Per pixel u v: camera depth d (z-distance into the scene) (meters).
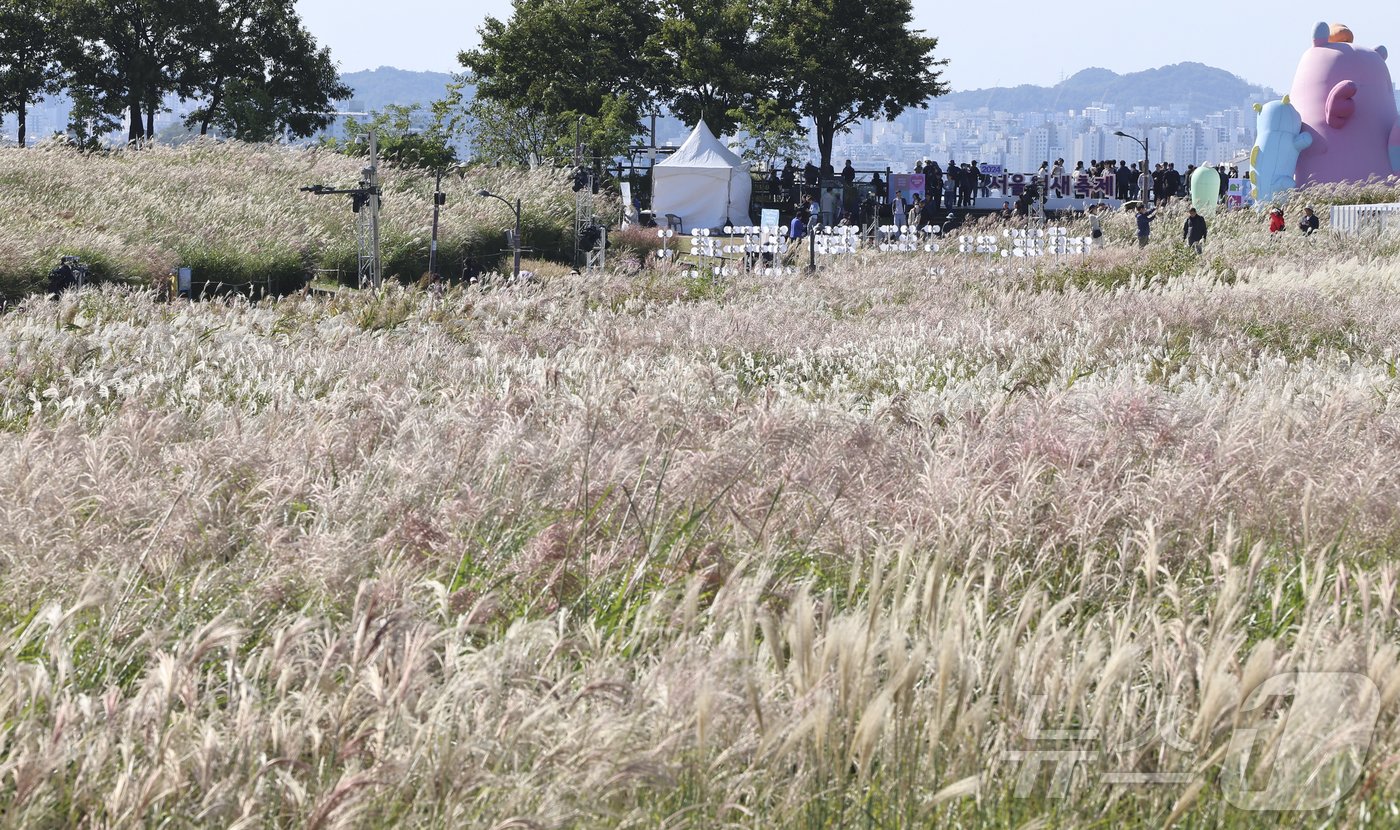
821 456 13.18
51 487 11.33
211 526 11.21
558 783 6.45
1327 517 11.88
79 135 153.38
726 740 6.97
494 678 7.04
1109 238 89.69
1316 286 45.97
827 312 46.22
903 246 77.69
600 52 142.12
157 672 7.15
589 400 15.07
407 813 6.66
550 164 115.44
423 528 11.02
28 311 35.22
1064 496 12.00
